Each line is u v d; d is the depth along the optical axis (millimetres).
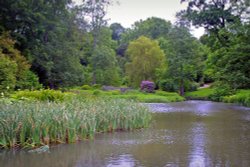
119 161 7008
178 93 39594
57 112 8875
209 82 46438
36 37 22359
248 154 7656
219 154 7656
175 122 13766
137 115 11680
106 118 10766
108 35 50062
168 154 7652
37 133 8258
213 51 25484
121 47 58688
